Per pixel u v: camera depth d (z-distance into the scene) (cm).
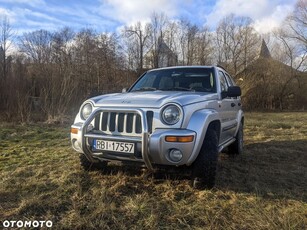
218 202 342
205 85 464
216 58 3069
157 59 3002
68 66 1384
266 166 509
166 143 333
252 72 2719
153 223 292
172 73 502
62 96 1115
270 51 2928
